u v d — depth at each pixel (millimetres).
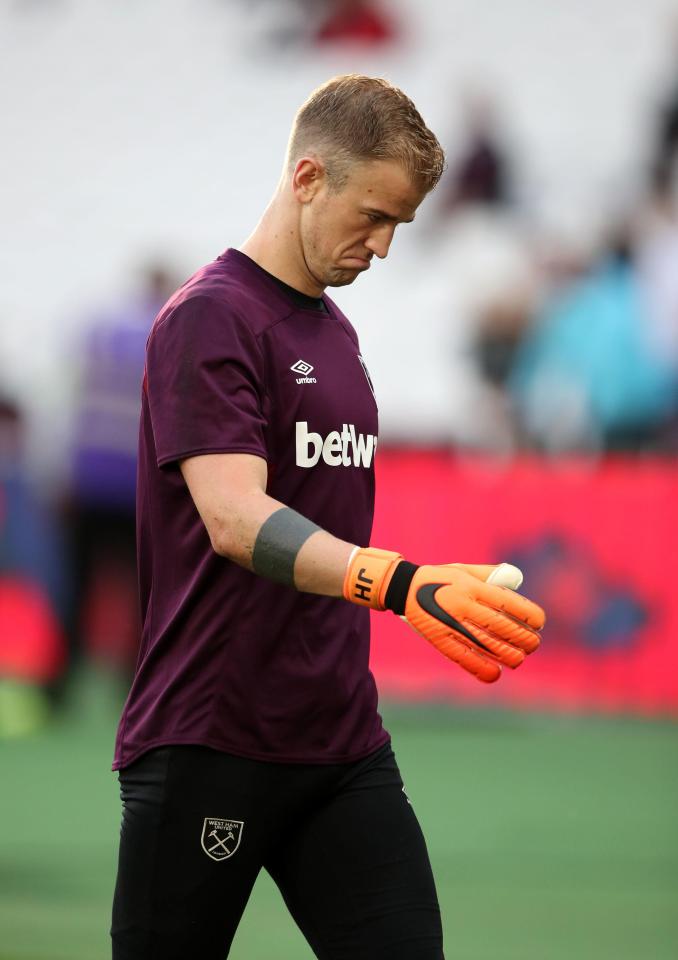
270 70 41656
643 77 38625
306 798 9219
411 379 38125
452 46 39625
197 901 9031
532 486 29328
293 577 8258
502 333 35469
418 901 9242
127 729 9305
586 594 28953
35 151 42656
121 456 29062
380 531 30203
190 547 8984
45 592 32656
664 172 37750
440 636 8008
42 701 29906
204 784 8992
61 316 42094
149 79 42281
